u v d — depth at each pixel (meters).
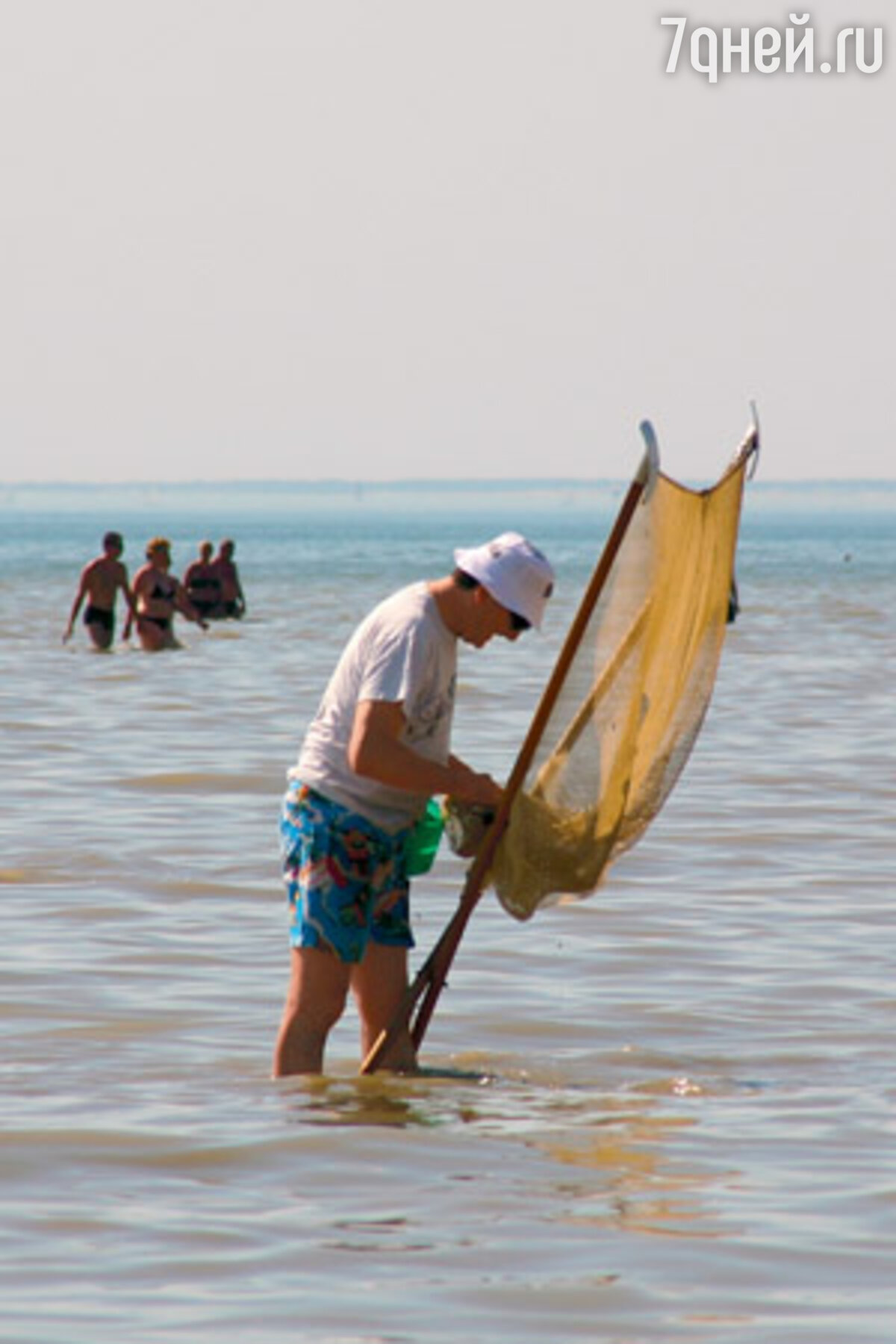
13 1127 24.02
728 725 72.00
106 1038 28.89
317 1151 23.09
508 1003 31.41
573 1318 17.81
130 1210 20.88
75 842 45.53
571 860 27.00
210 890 40.28
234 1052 28.11
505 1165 22.62
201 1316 17.86
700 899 39.94
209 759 60.69
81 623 133.88
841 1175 22.27
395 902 26.67
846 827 48.81
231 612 133.50
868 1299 18.28
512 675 92.62
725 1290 18.50
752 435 27.55
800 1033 29.61
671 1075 27.23
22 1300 18.23
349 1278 18.81
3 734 67.00
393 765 25.33
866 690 85.75
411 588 25.94
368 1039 27.03
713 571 27.30
